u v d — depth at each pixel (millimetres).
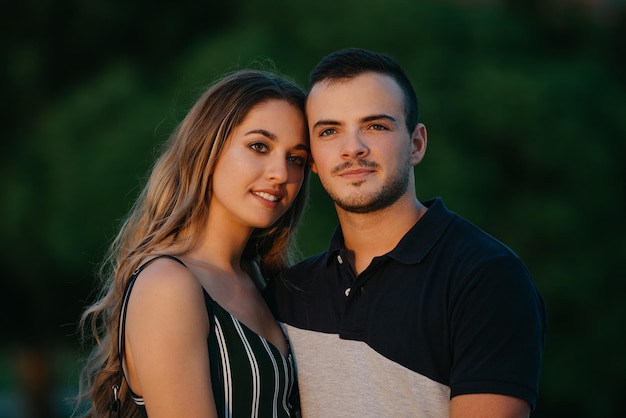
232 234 2904
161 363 2523
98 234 10352
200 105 2855
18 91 12492
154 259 2688
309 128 2795
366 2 11148
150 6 12719
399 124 2709
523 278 2561
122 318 2652
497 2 13406
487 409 2418
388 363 2615
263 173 2797
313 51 10961
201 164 2824
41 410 13914
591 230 10750
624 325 10672
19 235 11453
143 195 2990
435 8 11773
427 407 2561
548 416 10922
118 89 10969
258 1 11492
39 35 12664
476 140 10711
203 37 12000
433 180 9875
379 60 2742
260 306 2896
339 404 2688
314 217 9039
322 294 2834
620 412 11000
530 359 2463
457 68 11156
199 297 2623
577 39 13312
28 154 11508
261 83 2832
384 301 2662
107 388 2867
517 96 10680
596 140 11023
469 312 2518
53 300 12406
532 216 10539
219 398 2604
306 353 2793
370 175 2672
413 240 2691
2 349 15133
